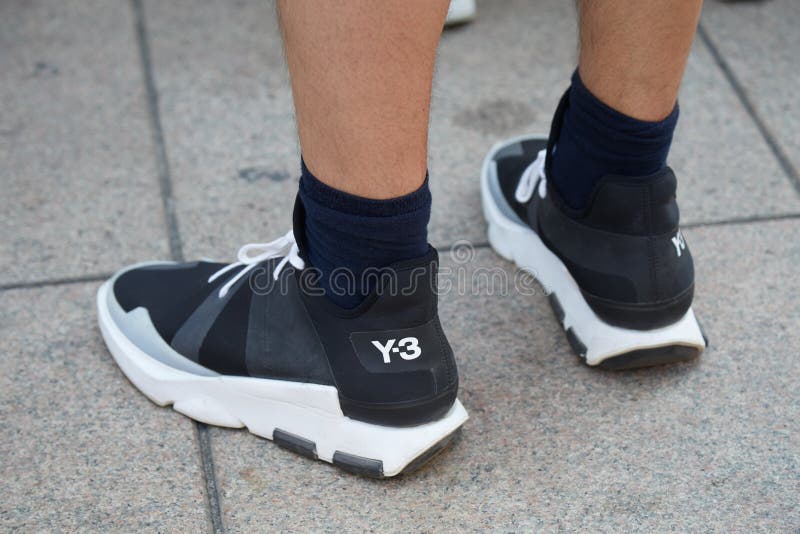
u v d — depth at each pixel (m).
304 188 1.32
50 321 1.80
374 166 1.24
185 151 2.24
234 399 1.56
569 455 1.54
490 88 2.46
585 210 1.62
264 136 2.29
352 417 1.47
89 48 2.56
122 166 2.19
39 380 1.68
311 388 1.47
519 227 1.92
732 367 1.71
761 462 1.53
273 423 1.55
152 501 1.47
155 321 1.63
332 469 1.53
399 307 1.37
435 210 2.10
